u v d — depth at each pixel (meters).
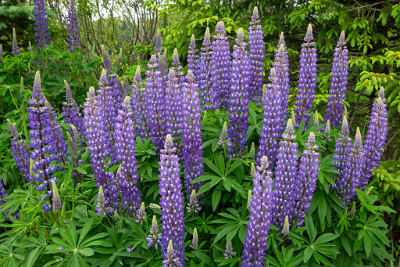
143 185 1.09
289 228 0.94
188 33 1.98
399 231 1.44
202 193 1.01
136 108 1.13
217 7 2.11
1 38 2.18
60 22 2.81
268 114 0.98
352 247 1.01
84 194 1.07
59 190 0.95
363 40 1.76
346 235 1.02
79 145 1.15
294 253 0.95
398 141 1.66
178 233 0.82
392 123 1.74
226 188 0.92
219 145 1.05
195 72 1.30
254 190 0.79
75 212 0.98
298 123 1.24
